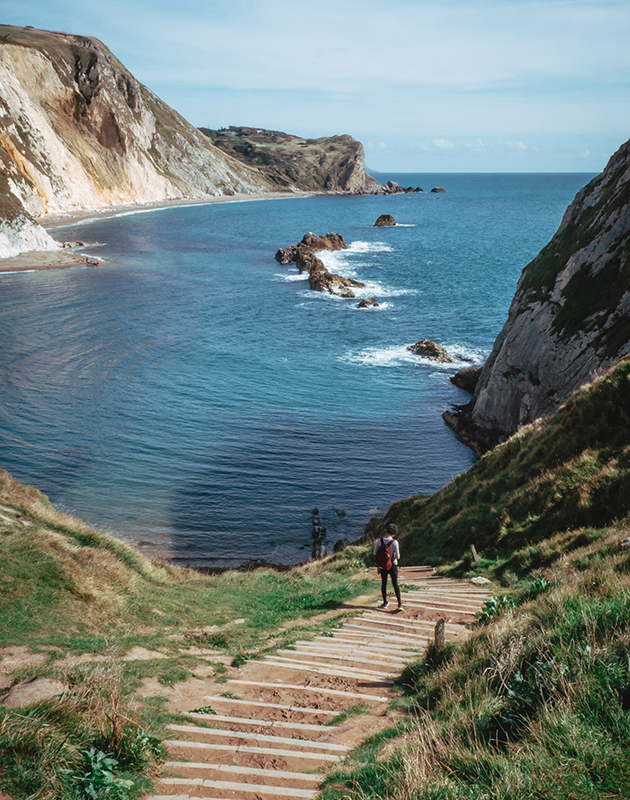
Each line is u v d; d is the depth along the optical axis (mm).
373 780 4449
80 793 4168
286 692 7480
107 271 92188
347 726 6207
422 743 4539
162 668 8039
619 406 17859
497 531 16859
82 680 6406
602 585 7445
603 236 33719
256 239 137125
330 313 69750
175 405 41312
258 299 76688
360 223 175000
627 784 3572
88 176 172750
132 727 5289
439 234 150125
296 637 10531
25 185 139250
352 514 29312
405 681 7809
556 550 13477
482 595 12633
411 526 22203
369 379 48312
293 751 5465
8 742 4449
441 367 51438
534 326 35844
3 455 32500
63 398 41188
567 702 4516
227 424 38688
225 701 7016
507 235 148000
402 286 85625
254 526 27812
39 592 10023
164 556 24797
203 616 12484
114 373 47000
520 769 3875
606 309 30922
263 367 50438
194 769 4973
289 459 34438
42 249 107312
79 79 176000
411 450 36438
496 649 6598
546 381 33375
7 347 51844
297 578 18109
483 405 38000
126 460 33094
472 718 4992
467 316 68250
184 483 31172
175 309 69688
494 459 22438
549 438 19734
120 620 10445
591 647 5227
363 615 11875
